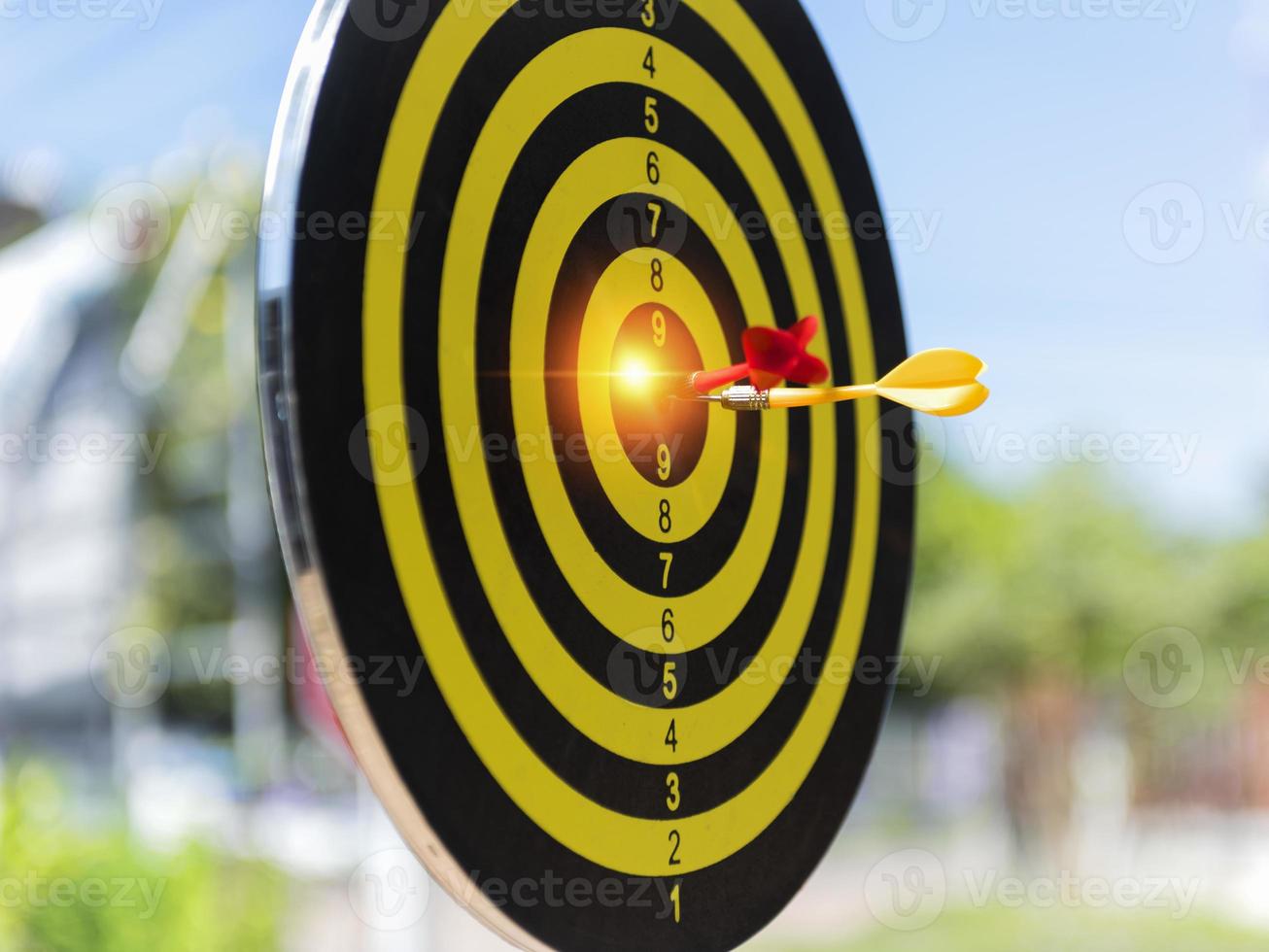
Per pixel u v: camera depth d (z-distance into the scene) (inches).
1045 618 344.2
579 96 23.5
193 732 310.2
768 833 25.4
